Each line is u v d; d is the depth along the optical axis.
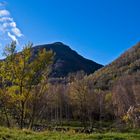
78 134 22.52
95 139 20.77
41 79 33.19
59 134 22.12
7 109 32.94
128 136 22.19
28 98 32.94
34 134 21.78
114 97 112.00
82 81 99.94
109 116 116.19
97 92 131.62
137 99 97.50
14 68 32.69
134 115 44.53
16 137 19.80
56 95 101.62
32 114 33.28
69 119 112.44
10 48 32.75
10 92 32.59
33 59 33.06
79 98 98.38
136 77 146.50
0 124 32.97
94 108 117.69
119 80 153.75
